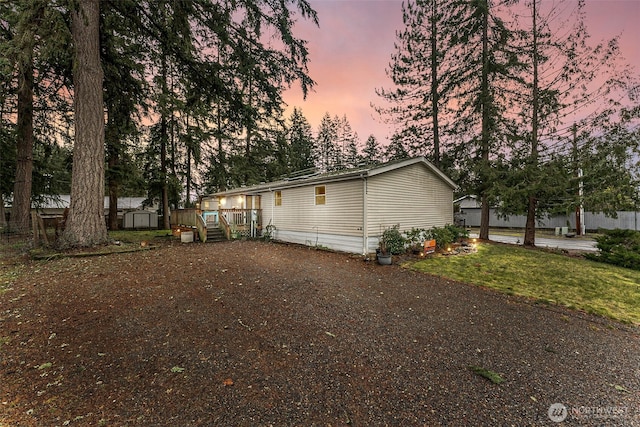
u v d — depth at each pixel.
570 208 10.55
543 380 2.81
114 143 14.92
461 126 13.89
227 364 2.83
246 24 9.11
